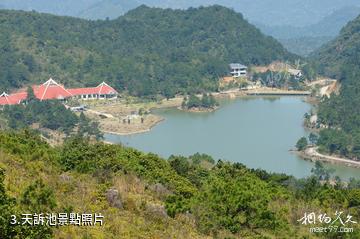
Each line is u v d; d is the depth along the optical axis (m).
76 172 46.62
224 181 55.59
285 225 46.59
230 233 42.59
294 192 62.50
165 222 40.28
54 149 56.25
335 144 185.75
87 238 33.28
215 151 184.00
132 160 54.31
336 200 56.25
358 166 174.12
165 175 52.75
